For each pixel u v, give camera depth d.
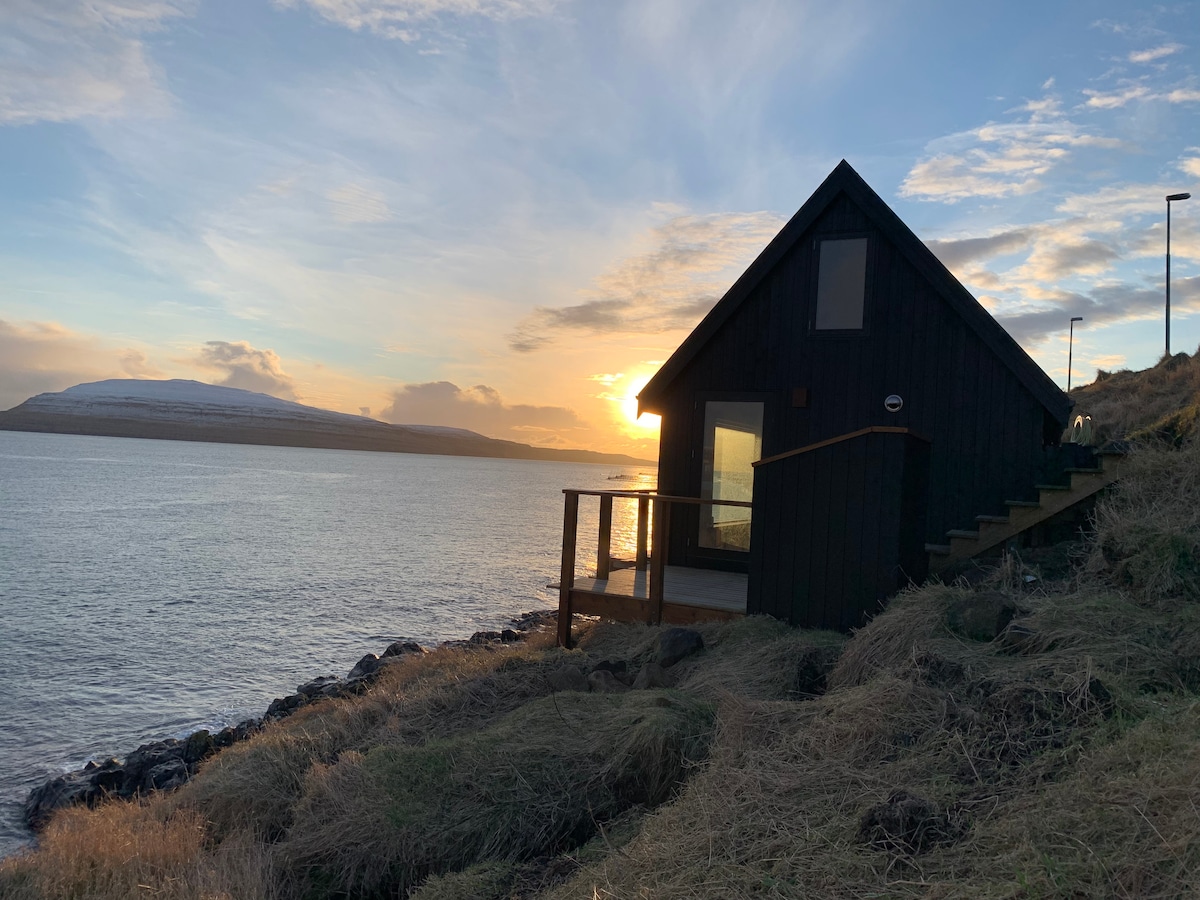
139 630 19.27
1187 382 19.53
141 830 5.74
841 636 7.04
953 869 2.85
